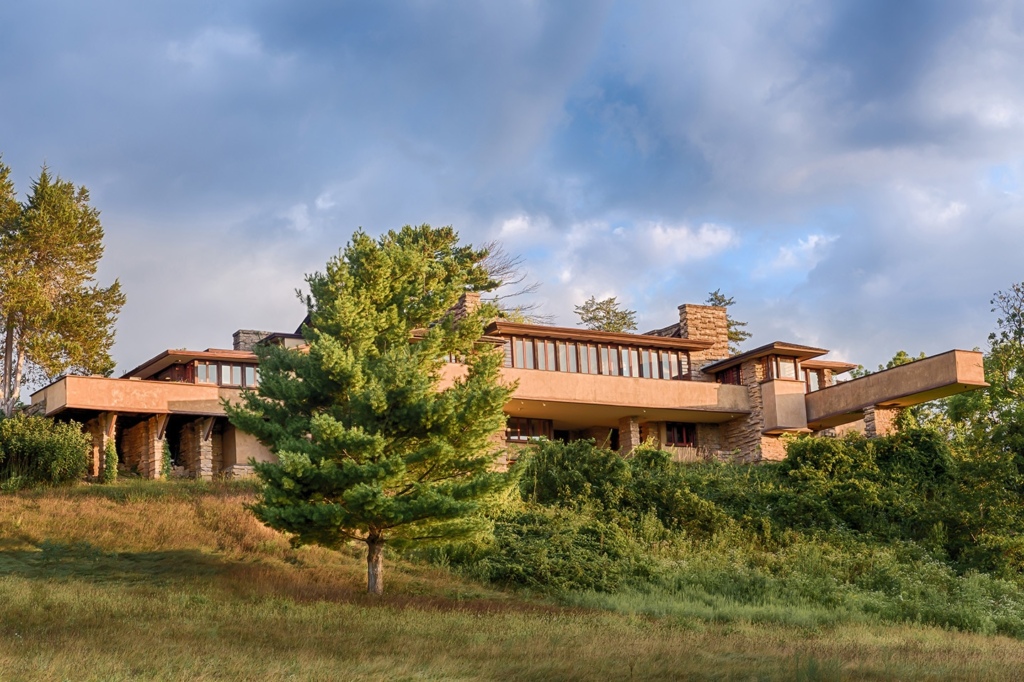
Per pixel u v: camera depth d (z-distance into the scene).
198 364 39.09
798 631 22.77
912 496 35.47
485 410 24.66
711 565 29.16
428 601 23.73
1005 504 33.44
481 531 25.14
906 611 26.16
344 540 24.84
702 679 16.25
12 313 45.28
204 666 15.51
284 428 25.66
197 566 26.06
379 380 25.12
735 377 46.34
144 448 37.62
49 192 47.59
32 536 27.44
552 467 34.69
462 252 59.31
